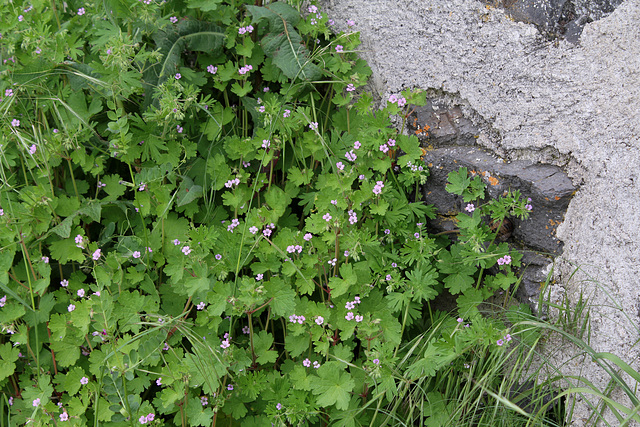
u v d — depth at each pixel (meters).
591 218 1.46
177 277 1.45
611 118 1.43
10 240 1.46
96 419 1.42
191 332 1.44
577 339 1.42
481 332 1.42
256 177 1.52
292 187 1.55
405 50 1.57
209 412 1.42
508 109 1.50
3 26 1.50
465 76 1.53
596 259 1.45
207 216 1.52
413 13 1.55
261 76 1.60
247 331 1.50
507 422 1.44
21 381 1.48
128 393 1.45
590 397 1.45
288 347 1.48
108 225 1.51
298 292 1.52
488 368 1.48
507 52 1.50
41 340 1.48
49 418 1.44
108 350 1.45
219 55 1.56
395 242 1.55
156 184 1.50
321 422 1.48
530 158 1.50
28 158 1.51
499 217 1.49
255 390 1.45
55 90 1.53
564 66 1.46
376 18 1.58
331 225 1.47
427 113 1.56
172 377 1.41
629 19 1.42
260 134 1.51
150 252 1.49
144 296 1.46
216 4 1.55
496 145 1.52
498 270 1.53
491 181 1.51
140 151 1.50
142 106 1.52
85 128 1.49
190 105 1.52
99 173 1.54
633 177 1.42
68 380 1.44
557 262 1.49
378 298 1.49
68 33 1.56
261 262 1.48
